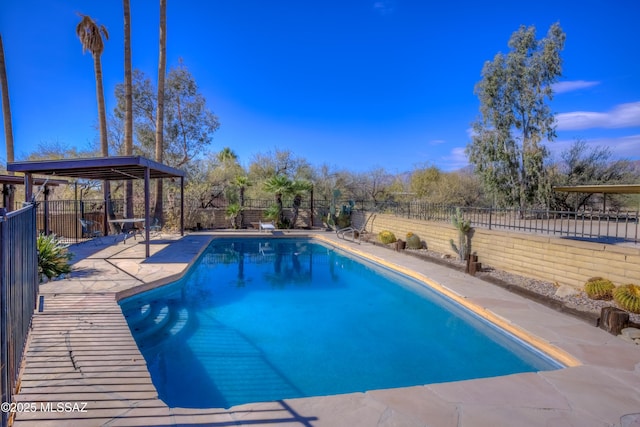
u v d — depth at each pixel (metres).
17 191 18.19
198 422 2.73
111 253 10.19
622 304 5.41
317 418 2.84
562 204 17.36
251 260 11.95
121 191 19.84
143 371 3.49
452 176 22.09
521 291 6.63
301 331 5.83
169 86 21.58
